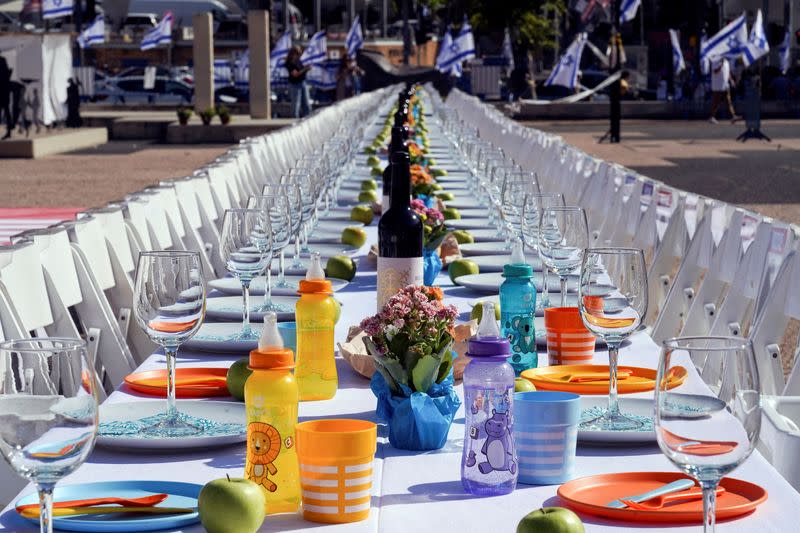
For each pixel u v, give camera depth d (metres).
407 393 2.97
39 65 31.72
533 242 4.63
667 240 6.98
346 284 5.12
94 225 5.62
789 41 48.59
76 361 1.97
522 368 3.61
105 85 51.91
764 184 19.70
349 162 11.04
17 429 1.94
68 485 2.55
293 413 2.49
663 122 43.00
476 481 2.58
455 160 13.15
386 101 27.81
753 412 1.99
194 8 60.94
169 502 2.46
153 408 3.21
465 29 43.59
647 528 2.36
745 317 6.04
